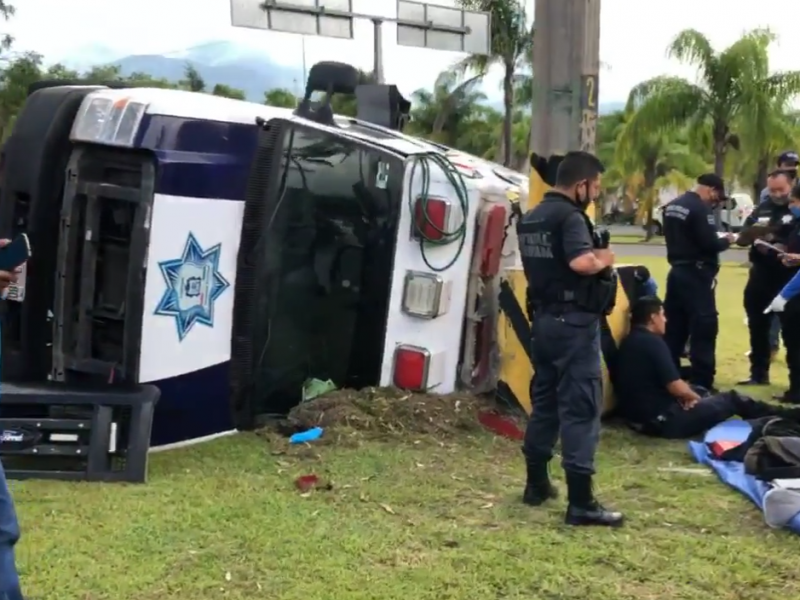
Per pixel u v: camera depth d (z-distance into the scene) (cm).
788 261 755
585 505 442
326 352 615
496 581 377
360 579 376
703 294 734
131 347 537
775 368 898
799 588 376
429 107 3541
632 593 369
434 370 622
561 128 574
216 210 557
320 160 596
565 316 436
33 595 354
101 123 542
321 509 457
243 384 580
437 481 503
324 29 1155
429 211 610
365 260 612
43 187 555
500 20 2847
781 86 2719
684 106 2766
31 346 564
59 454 496
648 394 620
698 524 448
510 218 655
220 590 364
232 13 1081
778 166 812
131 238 539
